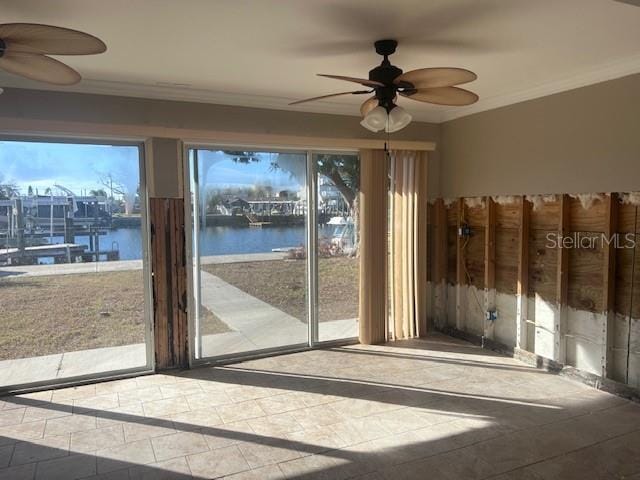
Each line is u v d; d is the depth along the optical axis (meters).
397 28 2.70
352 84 3.92
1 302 3.71
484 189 4.71
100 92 3.82
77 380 3.92
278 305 4.66
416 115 5.07
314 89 4.09
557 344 4.02
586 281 3.78
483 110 4.67
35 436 3.04
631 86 3.35
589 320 3.78
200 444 2.93
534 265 4.24
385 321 4.95
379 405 3.45
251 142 4.26
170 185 4.07
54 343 3.87
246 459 2.75
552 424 3.14
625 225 3.47
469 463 2.69
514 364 4.28
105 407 3.46
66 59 3.22
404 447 2.87
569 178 3.84
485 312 4.74
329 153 4.75
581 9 2.45
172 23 2.59
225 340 4.45
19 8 2.37
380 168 4.77
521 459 2.73
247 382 3.91
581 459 2.73
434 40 2.90
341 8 2.41
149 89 3.93
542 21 2.61
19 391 3.71
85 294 3.95
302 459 2.75
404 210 4.96
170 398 3.61
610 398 3.53
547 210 4.07
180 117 4.10
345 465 2.68
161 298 4.11
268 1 2.32
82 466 2.70
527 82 3.93
